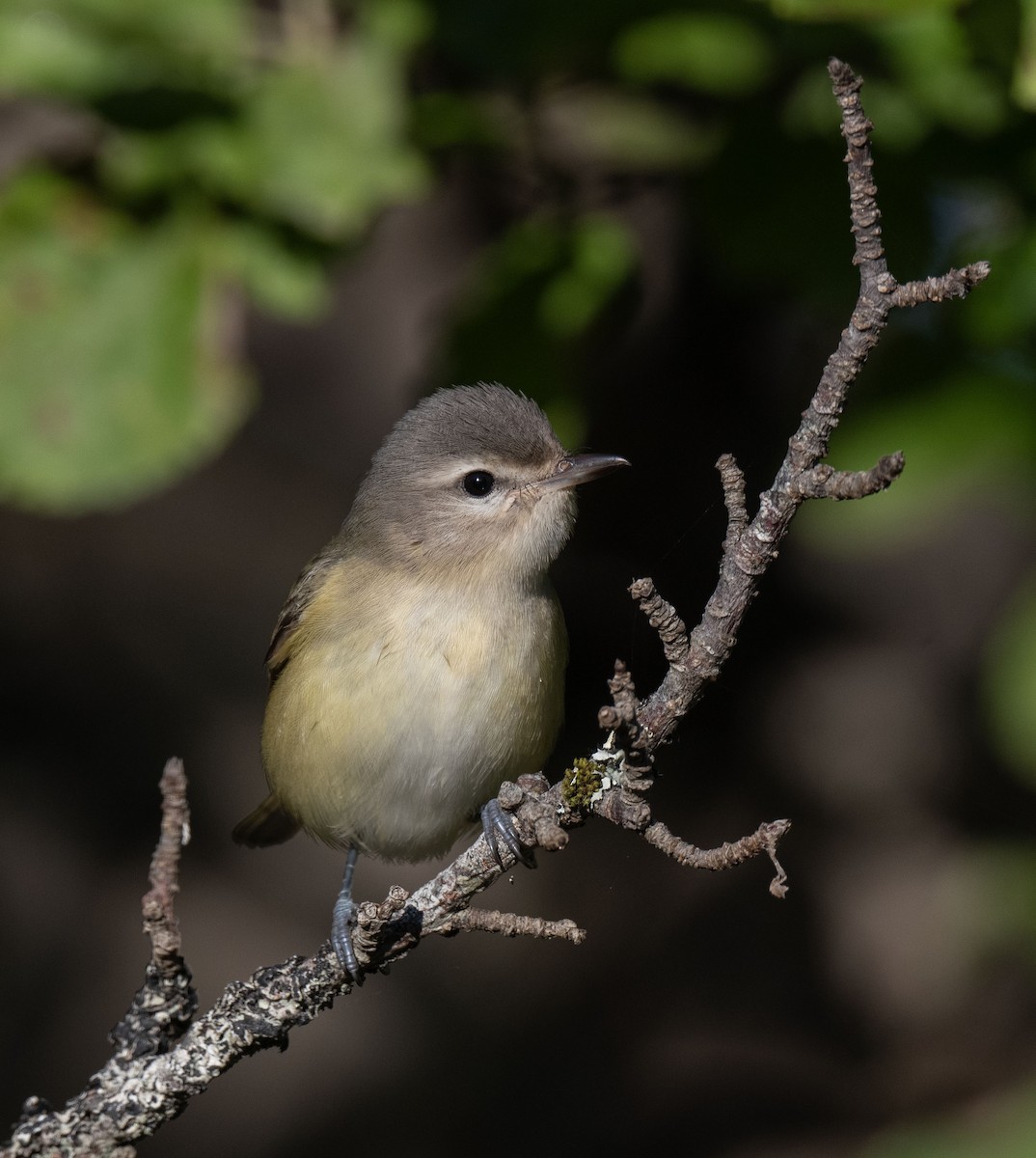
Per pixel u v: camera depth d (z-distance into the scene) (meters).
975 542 14.60
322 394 16.59
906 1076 13.90
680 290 11.63
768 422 11.89
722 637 6.39
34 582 16.73
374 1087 15.30
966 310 9.49
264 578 16.77
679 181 10.45
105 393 9.37
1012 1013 13.95
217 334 9.49
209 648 16.77
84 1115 7.11
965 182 9.70
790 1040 14.45
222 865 16.03
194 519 16.89
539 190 10.47
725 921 14.78
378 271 15.55
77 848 15.89
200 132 9.25
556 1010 15.17
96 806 16.08
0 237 9.41
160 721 16.44
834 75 5.84
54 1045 14.96
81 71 9.42
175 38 9.55
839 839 14.15
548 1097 14.70
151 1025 7.18
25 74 9.34
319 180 9.22
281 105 9.40
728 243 9.94
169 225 9.54
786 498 6.23
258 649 16.77
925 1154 10.97
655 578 12.18
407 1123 14.93
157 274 9.48
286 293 9.54
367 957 7.00
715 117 10.33
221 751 16.41
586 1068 14.77
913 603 14.40
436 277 15.26
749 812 13.86
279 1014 7.18
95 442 9.33
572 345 10.38
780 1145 13.80
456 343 10.32
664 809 13.88
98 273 9.45
